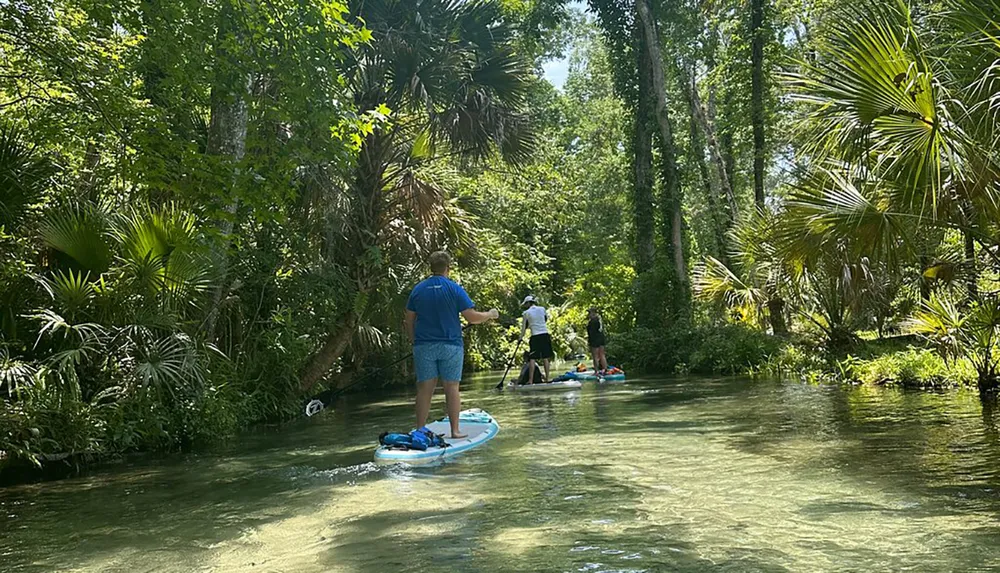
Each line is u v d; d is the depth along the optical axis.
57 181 8.21
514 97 13.23
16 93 8.57
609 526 3.50
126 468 6.07
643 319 18.98
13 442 5.98
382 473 5.21
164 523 4.02
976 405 7.33
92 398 6.92
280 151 7.34
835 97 6.43
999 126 6.21
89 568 3.23
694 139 24.06
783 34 19.53
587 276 23.78
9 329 6.74
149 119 7.23
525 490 4.39
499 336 22.62
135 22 6.64
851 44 6.29
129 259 7.39
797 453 5.23
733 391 10.42
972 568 2.72
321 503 4.32
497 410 9.34
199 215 8.07
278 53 6.94
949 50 6.71
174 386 7.62
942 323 9.07
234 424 8.40
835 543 3.09
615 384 12.88
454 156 14.28
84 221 7.30
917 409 7.28
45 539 3.76
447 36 12.11
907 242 7.38
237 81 6.95
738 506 3.79
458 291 6.45
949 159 6.13
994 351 8.66
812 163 8.01
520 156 13.70
